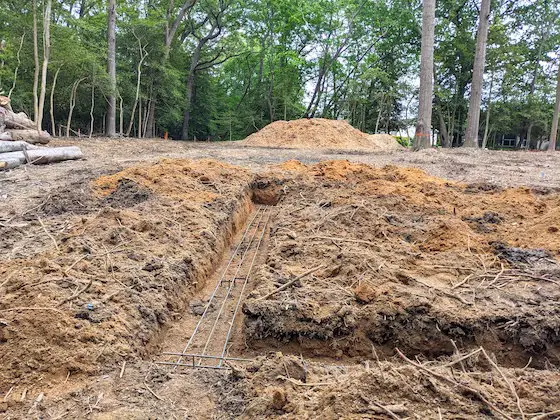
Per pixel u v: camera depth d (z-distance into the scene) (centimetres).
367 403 209
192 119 3191
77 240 420
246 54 3222
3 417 219
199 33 2989
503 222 529
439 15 2889
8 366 249
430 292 354
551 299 343
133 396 237
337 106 3450
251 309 333
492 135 3522
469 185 726
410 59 3231
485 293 355
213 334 350
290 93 3150
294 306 335
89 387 242
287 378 246
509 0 3014
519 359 310
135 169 722
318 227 500
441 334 320
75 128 2325
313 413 210
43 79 1249
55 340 268
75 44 1652
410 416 203
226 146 1739
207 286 443
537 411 213
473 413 209
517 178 844
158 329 331
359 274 382
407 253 430
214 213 564
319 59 3170
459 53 2864
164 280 373
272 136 2003
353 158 1211
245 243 577
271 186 775
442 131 3108
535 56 3222
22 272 346
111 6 1806
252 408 222
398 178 751
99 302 316
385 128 3212
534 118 2914
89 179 711
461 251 432
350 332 326
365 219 519
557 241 446
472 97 1797
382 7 2841
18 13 1502
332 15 2911
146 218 492
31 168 884
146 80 2297
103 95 1919
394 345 323
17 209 571
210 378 261
